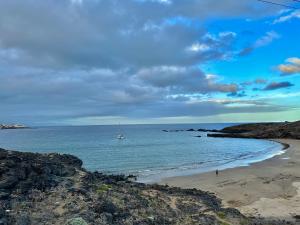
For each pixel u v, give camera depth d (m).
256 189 30.59
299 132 125.62
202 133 188.12
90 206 15.40
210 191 30.06
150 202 18.45
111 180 21.67
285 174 38.94
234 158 63.78
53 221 13.75
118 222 14.80
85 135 167.62
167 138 139.88
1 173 16.72
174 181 36.41
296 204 25.08
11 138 144.88
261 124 175.38
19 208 14.50
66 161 23.31
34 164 18.62
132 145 100.88
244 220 18.81
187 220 16.77
